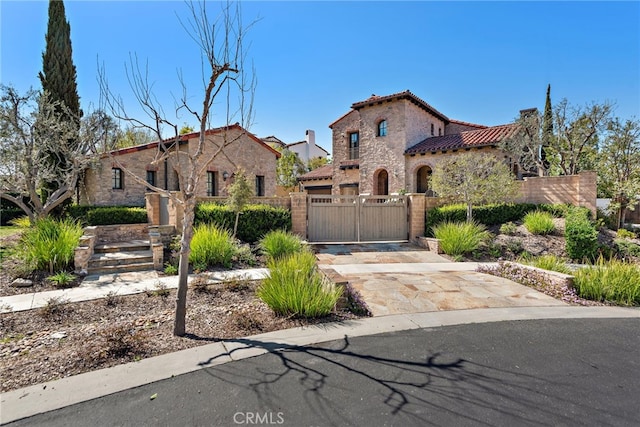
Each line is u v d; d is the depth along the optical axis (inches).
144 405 117.1
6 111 407.2
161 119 189.2
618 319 212.7
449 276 316.5
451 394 123.5
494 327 195.8
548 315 218.5
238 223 424.5
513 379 134.8
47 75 575.5
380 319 208.1
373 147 875.4
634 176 514.6
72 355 153.9
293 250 361.4
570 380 134.4
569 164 645.3
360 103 866.8
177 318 177.3
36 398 121.1
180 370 141.6
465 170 486.0
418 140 865.5
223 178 733.3
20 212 740.0
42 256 286.8
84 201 709.3
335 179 997.2
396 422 107.3
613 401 119.7
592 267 291.0
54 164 470.6
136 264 328.5
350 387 128.3
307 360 151.3
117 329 172.2
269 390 126.3
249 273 307.3
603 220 503.2
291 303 206.1
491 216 505.4
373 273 327.9
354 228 505.0
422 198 521.0
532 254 415.2
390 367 144.9
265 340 173.3
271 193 845.2
